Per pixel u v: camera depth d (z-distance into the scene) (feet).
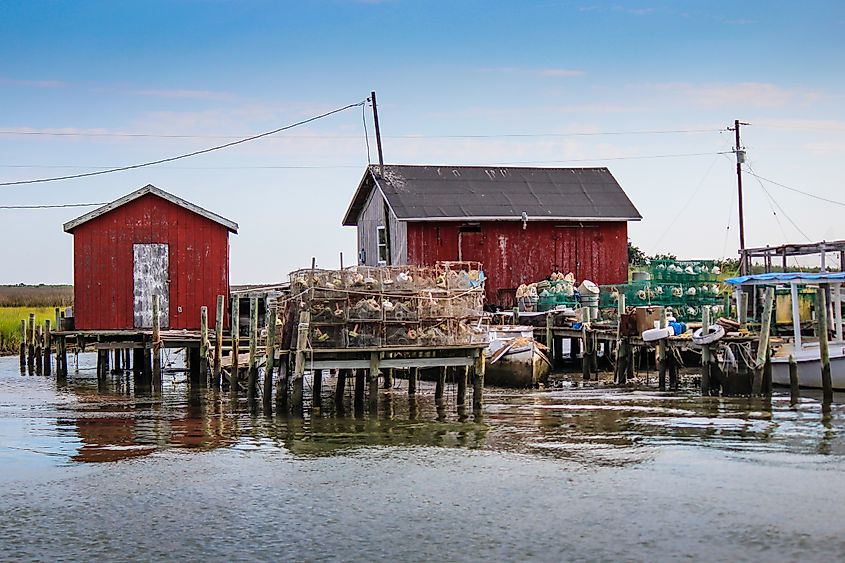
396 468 55.52
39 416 77.56
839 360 83.56
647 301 110.83
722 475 52.47
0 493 51.26
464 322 78.13
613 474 53.21
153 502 49.08
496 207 130.31
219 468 56.29
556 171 140.46
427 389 94.99
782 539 41.55
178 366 133.39
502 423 70.85
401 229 128.16
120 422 73.82
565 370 112.06
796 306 87.30
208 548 41.96
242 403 84.38
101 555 41.34
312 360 72.64
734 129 155.94
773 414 72.64
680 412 74.59
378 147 130.82
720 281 112.57
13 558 41.16
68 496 50.47
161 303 104.78
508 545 41.42
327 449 61.41
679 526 43.50
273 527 44.62
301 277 74.08
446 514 46.03
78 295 103.71
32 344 121.60
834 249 101.60
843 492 48.62
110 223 104.37
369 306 72.79
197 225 106.01
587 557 39.81
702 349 85.76
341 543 42.19
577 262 132.98
